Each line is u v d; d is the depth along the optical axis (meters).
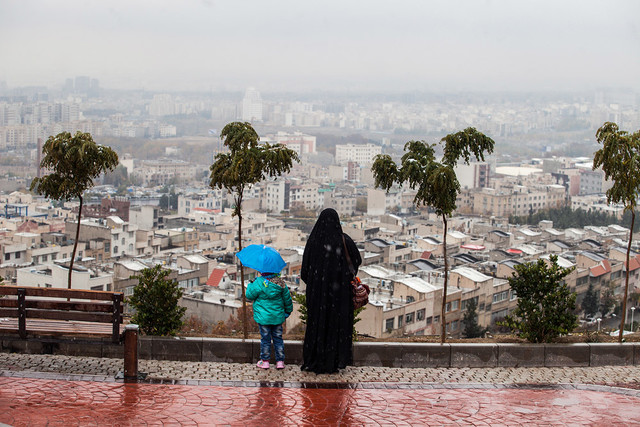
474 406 9.45
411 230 108.81
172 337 11.41
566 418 9.08
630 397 10.09
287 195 149.38
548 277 13.38
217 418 8.55
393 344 11.78
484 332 51.06
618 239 97.69
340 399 9.52
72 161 14.77
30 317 9.87
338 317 10.74
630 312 62.66
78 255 76.38
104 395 9.19
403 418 8.87
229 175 14.16
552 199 149.50
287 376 10.62
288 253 67.38
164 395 9.29
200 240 93.94
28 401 8.84
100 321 9.92
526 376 11.52
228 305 45.62
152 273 12.83
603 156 14.73
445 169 14.24
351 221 111.31
